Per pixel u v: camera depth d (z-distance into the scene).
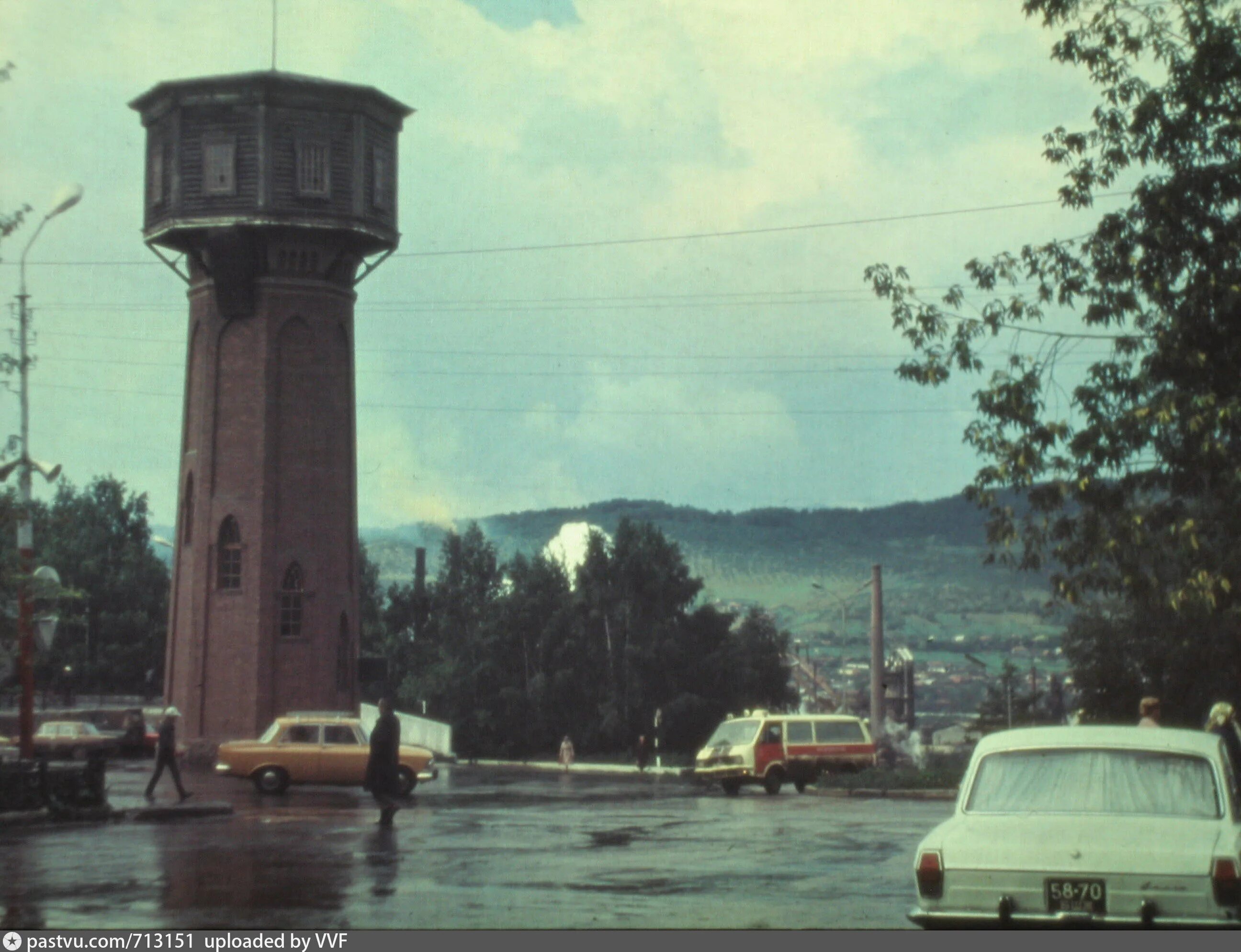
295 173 68.25
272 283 69.31
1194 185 20.98
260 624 68.19
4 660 37.28
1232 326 20.80
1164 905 12.77
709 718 131.50
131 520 126.88
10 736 84.06
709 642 136.38
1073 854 13.05
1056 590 22.30
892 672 120.19
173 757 38.50
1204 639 45.91
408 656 141.38
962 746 98.94
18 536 37.00
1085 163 22.34
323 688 69.12
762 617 141.25
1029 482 21.72
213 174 68.12
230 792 45.09
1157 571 22.06
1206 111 21.25
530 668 134.38
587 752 130.88
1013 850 13.20
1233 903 12.65
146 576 123.56
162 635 122.62
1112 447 21.08
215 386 69.69
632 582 134.12
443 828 30.70
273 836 28.33
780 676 138.75
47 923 16.48
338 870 22.05
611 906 18.16
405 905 18.11
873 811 37.84
